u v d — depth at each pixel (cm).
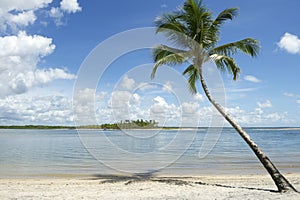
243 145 3481
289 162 1855
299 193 846
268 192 875
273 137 5884
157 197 816
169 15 1135
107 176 1330
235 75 1129
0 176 1340
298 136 6450
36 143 3591
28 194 895
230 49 1153
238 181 1172
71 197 841
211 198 790
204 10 1120
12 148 2836
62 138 4947
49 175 1361
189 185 1059
